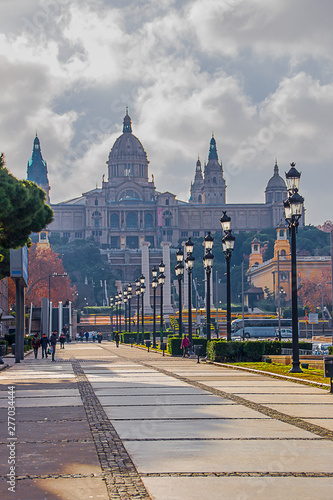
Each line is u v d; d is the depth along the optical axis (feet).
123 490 50.49
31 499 48.29
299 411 88.07
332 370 110.22
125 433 72.69
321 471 55.72
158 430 74.28
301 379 131.34
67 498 48.47
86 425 78.23
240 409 90.07
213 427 75.87
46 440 69.10
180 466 57.41
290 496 49.06
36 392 115.55
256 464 58.03
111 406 94.48
